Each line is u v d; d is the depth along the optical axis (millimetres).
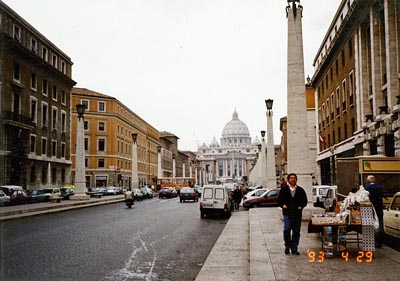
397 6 26000
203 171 187125
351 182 19531
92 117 79438
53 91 56312
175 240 15242
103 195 64312
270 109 41906
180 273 9656
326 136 49188
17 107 46500
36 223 22000
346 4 37812
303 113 20016
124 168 87250
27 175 47750
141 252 12570
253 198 34000
